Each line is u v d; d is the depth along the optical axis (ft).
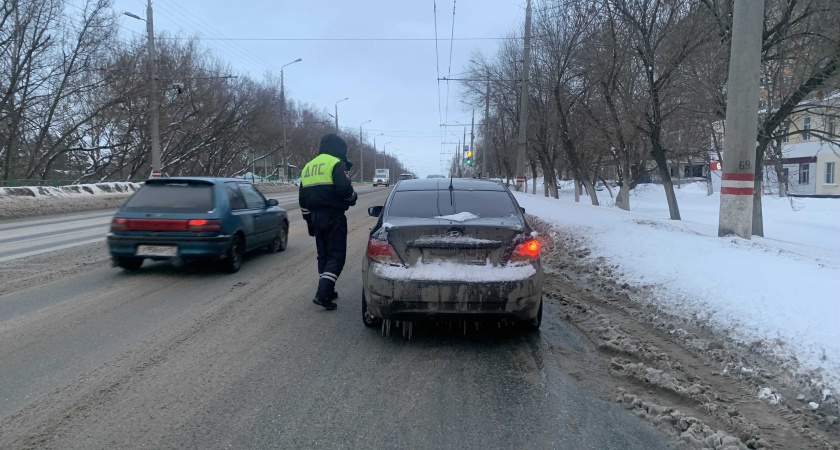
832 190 115.34
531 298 15.43
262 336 17.01
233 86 132.36
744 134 26.73
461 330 17.85
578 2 53.78
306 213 20.66
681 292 19.48
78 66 86.58
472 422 11.46
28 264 28.09
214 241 24.98
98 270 26.86
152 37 84.02
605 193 165.78
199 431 10.91
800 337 14.23
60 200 67.36
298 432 10.93
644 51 46.73
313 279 25.62
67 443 10.36
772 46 38.40
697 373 14.02
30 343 15.92
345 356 15.34
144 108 93.81
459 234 15.55
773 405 12.14
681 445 10.49
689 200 125.70
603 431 11.13
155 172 84.74
